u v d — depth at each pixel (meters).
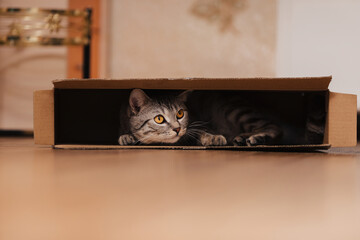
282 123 1.34
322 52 2.43
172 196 0.43
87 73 2.33
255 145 1.16
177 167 0.70
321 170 0.67
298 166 0.73
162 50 2.45
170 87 1.11
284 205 0.39
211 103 1.34
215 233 0.29
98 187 0.49
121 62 2.43
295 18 2.41
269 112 1.35
